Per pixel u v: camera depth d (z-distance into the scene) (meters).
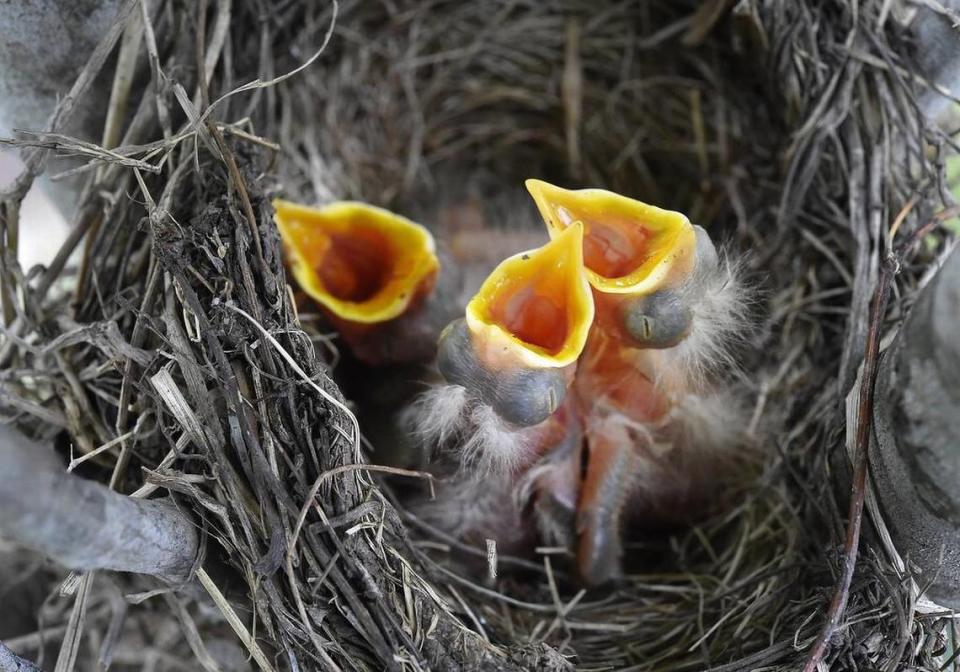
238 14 0.28
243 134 0.26
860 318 0.26
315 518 0.23
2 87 0.25
